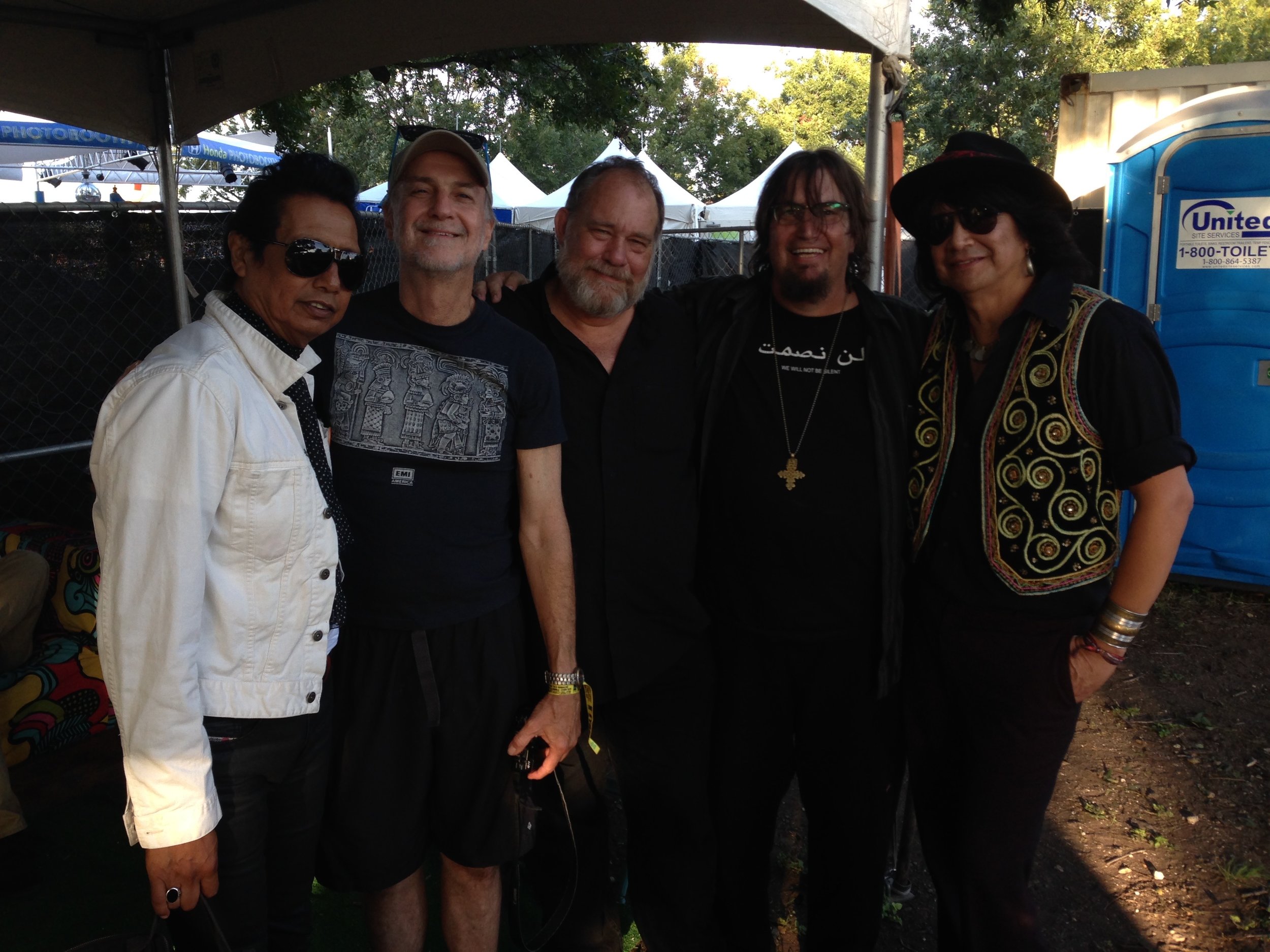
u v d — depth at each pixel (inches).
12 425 173.2
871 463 82.2
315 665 63.9
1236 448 208.7
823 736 85.6
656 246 82.1
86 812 121.5
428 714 71.9
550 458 77.0
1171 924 104.0
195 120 151.5
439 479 71.1
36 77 136.5
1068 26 744.3
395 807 73.2
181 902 56.3
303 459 61.4
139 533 53.8
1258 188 197.8
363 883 74.3
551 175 1183.6
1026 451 70.5
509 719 75.2
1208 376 208.8
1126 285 214.4
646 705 86.5
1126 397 67.0
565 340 82.7
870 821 86.7
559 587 77.4
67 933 97.1
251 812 62.9
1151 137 206.7
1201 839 121.0
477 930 80.6
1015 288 73.6
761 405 84.2
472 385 71.7
